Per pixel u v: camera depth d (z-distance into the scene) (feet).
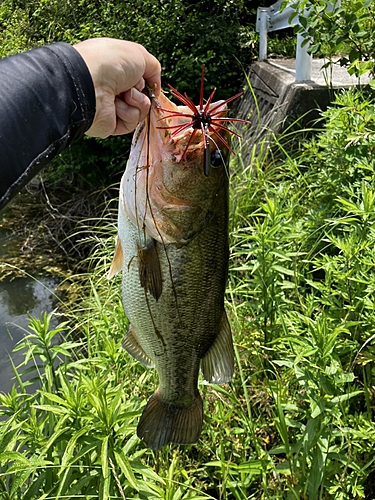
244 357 2.85
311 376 2.05
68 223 7.04
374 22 3.49
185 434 1.91
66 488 1.84
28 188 8.24
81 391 2.01
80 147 7.63
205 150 1.44
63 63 1.13
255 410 2.61
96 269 4.53
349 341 2.30
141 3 8.04
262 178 4.14
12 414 2.11
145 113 1.51
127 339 1.93
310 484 1.94
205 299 1.79
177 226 1.67
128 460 1.82
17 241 6.96
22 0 10.59
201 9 8.92
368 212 2.45
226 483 2.12
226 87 7.93
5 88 1.02
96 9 8.39
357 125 3.27
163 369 1.85
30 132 1.02
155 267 1.69
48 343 2.40
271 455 2.39
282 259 2.75
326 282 2.59
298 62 4.75
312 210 3.35
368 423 2.07
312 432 1.96
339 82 4.69
